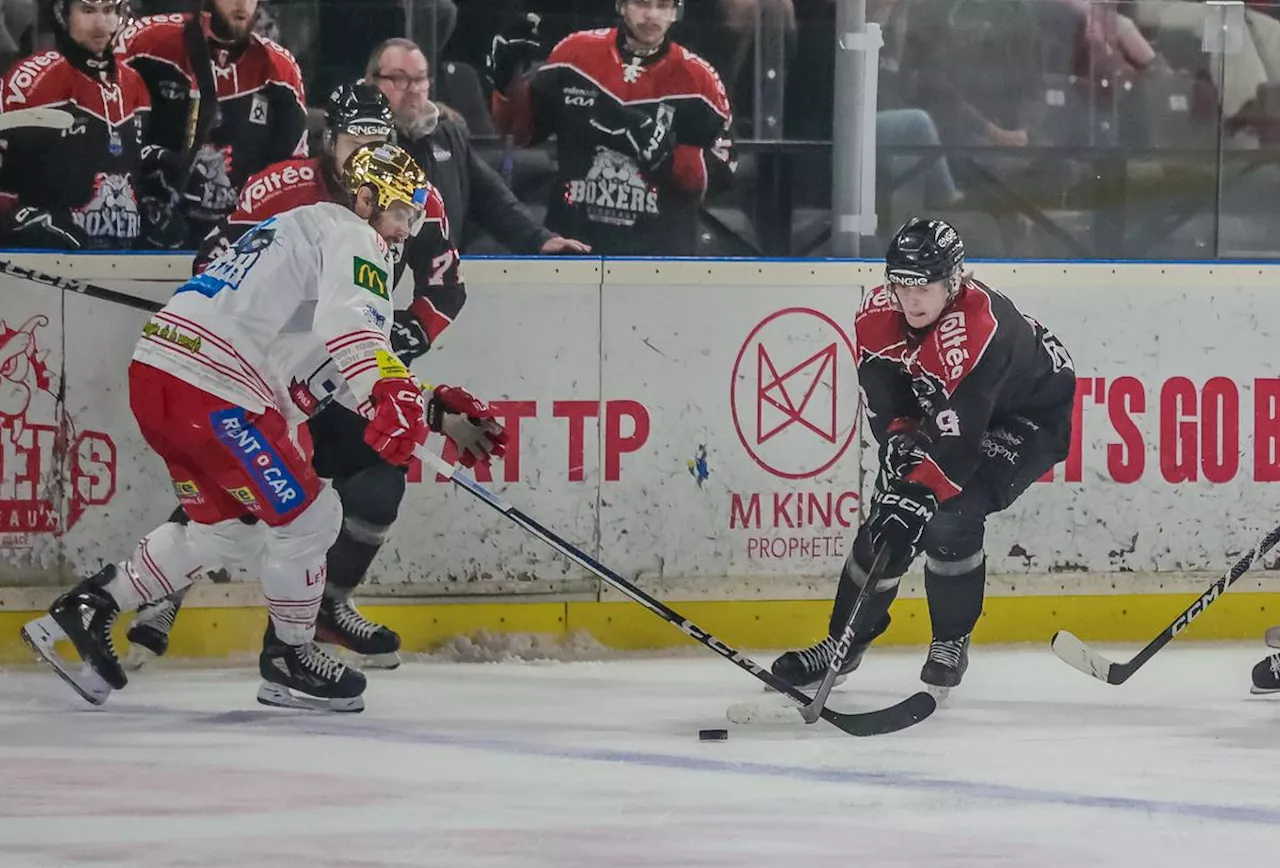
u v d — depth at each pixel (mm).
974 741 11578
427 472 15086
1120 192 17125
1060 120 16984
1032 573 16016
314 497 11992
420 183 11867
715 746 11312
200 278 11914
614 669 14664
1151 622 16219
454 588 15180
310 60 15867
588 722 12211
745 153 16406
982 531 13227
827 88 16422
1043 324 15992
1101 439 16062
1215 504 16281
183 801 9570
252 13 15633
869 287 15672
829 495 15719
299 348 11969
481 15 15914
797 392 15633
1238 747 11445
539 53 16031
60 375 14680
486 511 15180
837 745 11391
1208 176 17203
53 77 15211
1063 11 16828
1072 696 13484
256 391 11758
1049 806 9570
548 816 9242
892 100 16719
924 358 12508
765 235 16531
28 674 14062
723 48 16250
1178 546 16234
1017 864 8297
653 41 16109
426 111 15812
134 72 15445
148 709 12594
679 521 15508
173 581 12266
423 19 15844
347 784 10047
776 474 15633
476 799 9656
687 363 15461
